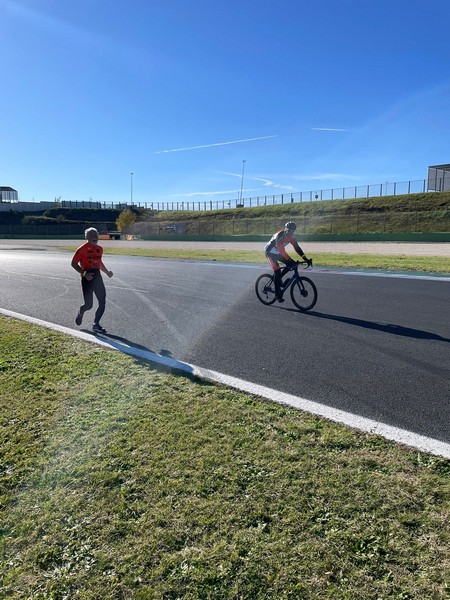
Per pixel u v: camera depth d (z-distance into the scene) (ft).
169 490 8.58
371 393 13.66
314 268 53.52
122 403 12.84
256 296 33.06
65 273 51.75
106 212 289.74
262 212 225.15
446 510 7.84
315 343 19.66
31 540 7.43
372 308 27.61
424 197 177.78
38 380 14.84
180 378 14.94
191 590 6.32
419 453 9.86
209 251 92.32
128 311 27.73
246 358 17.51
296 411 12.21
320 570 6.59
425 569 6.56
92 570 6.76
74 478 9.11
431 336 20.49
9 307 29.84
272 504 8.09
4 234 225.76
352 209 189.88
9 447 10.43
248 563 6.75
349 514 7.77
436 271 46.80
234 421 11.53
